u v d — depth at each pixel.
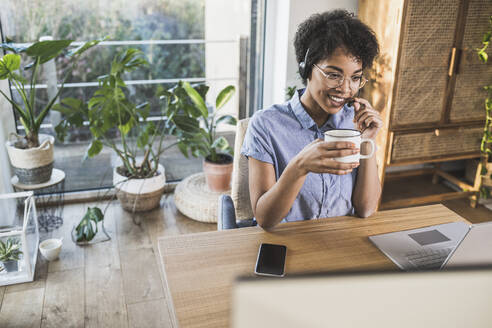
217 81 2.92
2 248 2.02
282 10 2.63
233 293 0.30
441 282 0.33
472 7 2.36
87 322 1.81
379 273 0.32
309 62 1.14
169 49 2.76
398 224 1.20
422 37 2.35
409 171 3.14
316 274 0.32
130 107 2.47
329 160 0.98
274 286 0.31
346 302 0.31
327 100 1.15
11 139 2.61
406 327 0.33
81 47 2.27
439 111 2.55
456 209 2.87
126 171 2.74
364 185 1.27
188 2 2.69
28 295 1.97
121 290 2.02
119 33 2.65
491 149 2.75
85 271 2.16
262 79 2.92
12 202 2.63
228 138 3.05
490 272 0.33
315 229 1.17
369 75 2.57
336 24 1.08
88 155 2.49
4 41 2.49
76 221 2.65
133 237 2.47
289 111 1.30
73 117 2.41
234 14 2.79
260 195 1.23
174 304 0.88
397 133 2.52
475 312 0.34
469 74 2.51
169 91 2.52
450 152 2.68
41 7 2.49
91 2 2.54
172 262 1.02
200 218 2.60
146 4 2.63
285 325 0.31
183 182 2.82
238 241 1.11
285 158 1.29
